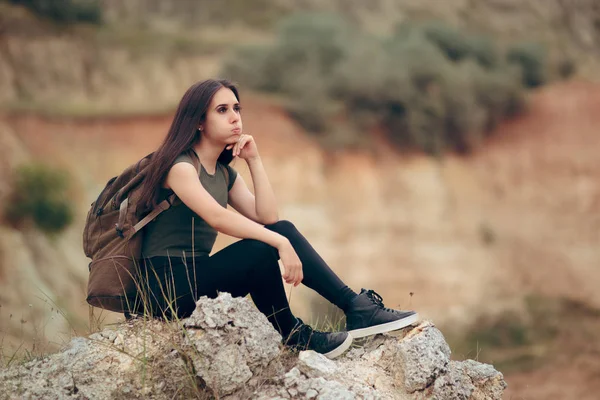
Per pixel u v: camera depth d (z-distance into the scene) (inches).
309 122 1090.7
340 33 1258.6
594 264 1045.2
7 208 700.0
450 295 956.6
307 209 987.3
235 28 1507.1
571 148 1209.4
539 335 880.9
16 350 141.6
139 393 118.4
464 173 1157.1
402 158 1123.9
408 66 1204.5
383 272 965.8
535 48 1453.0
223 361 114.8
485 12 1831.9
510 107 1275.8
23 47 1080.8
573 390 724.0
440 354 125.0
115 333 126.0
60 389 117.1
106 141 928.9
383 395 119.1
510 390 716.0
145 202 122.3
